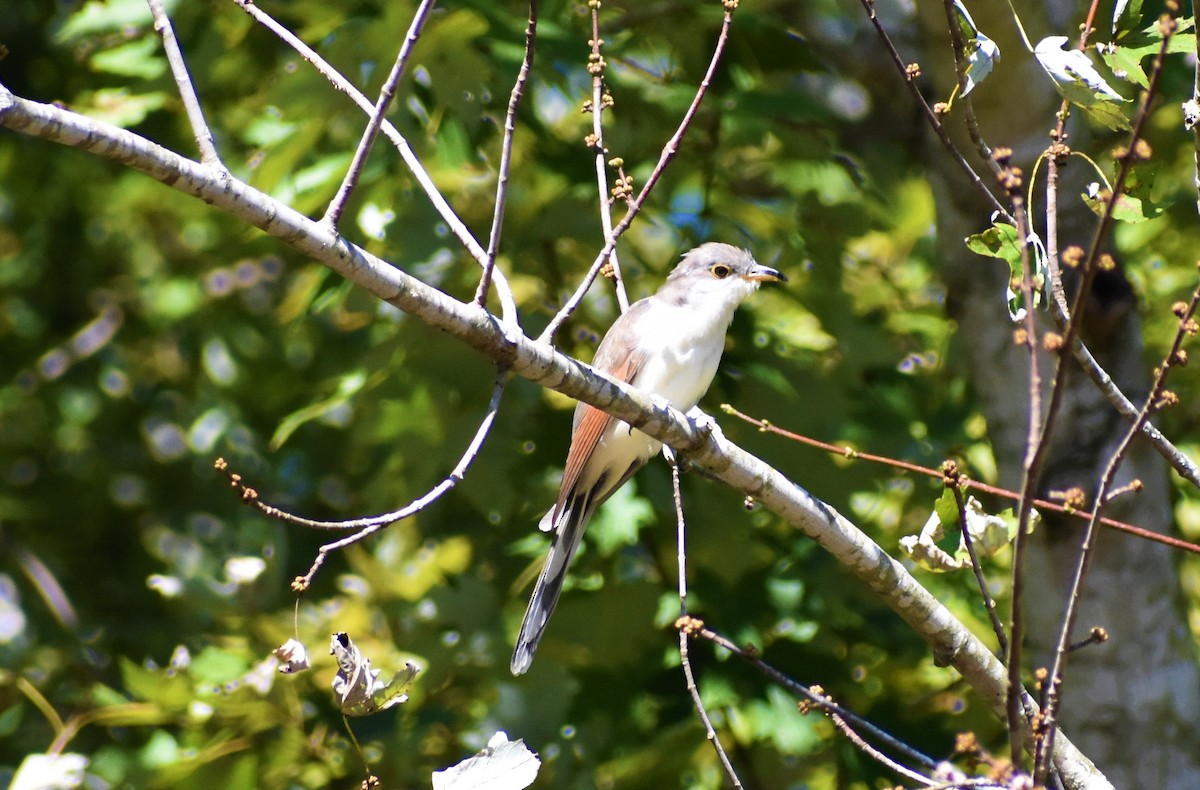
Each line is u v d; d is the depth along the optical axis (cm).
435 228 1157
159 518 1645
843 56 1381
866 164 1315
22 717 1331
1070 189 1036
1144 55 654
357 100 676
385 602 1277
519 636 938
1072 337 518
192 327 1590
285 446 1566
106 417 1675
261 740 1124
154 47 1297
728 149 1254
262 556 1258
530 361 677
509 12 1163
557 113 1322
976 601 1225
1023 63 1023
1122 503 1030
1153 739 1029
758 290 1269
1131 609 1034
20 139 1584
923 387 1308
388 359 1216
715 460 746
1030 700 659
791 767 1210
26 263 1630
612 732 1142
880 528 1218
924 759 634
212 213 1484
